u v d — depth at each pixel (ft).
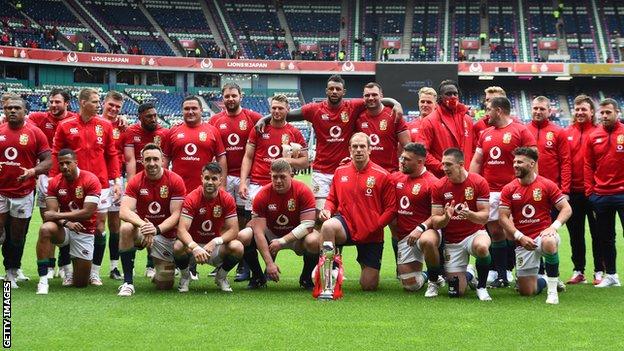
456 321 23.15
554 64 157.48
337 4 181.27
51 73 150.92
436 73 156.56
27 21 154.61
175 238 28.81
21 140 29.91
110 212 32.91
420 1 180.34
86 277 29.63
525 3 178.70
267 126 33.83
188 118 32.78
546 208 27.89
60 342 20.16
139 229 28.32
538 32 171.53
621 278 33.45
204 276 34.17
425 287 30.48
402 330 21.83
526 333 21.50
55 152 31.60
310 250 29.14
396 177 29.53
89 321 22.85
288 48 171.63
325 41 174.09
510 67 157.17
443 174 31.45
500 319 23.47
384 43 171.94
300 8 180.75
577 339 20.81
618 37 169.07
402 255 29.19
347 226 28.76
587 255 42.68
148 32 167.22
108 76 157.99
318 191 32.94
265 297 27.53
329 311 24.70
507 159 30.53
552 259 26.37
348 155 32.65
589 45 168.04
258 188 33.86
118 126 35.04
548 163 32.22
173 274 29.14
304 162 33.60
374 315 24.04
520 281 28.12
